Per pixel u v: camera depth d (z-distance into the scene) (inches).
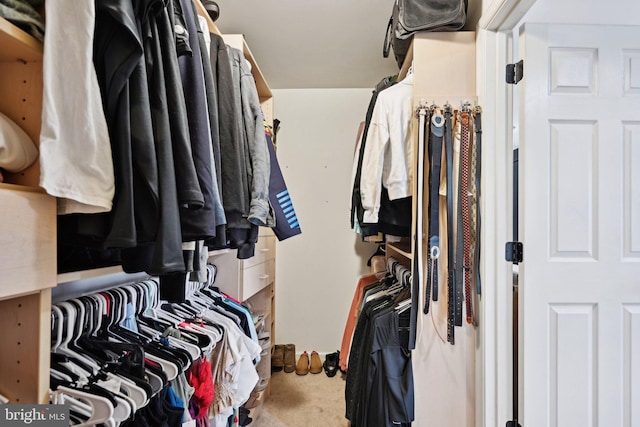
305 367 101.0
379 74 99.9
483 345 53.7
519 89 52.3
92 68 22.5
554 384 51.1
